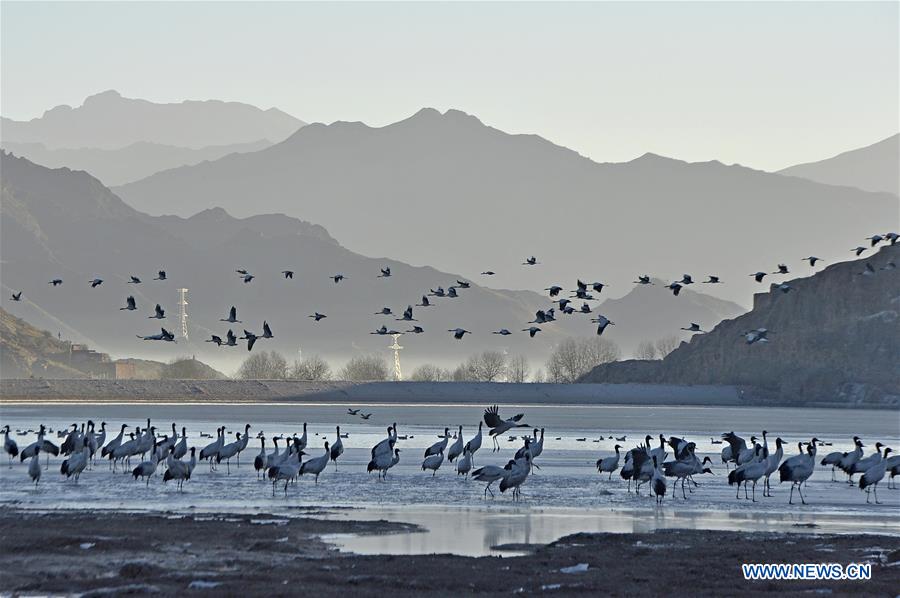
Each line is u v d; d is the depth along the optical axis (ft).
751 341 249.14
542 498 245.65
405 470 302.25
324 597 139.54
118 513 212.43
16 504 226.17
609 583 153.99
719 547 184.03
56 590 144.05
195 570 158.61
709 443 455.63
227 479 274.98
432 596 141.90
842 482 290.15
